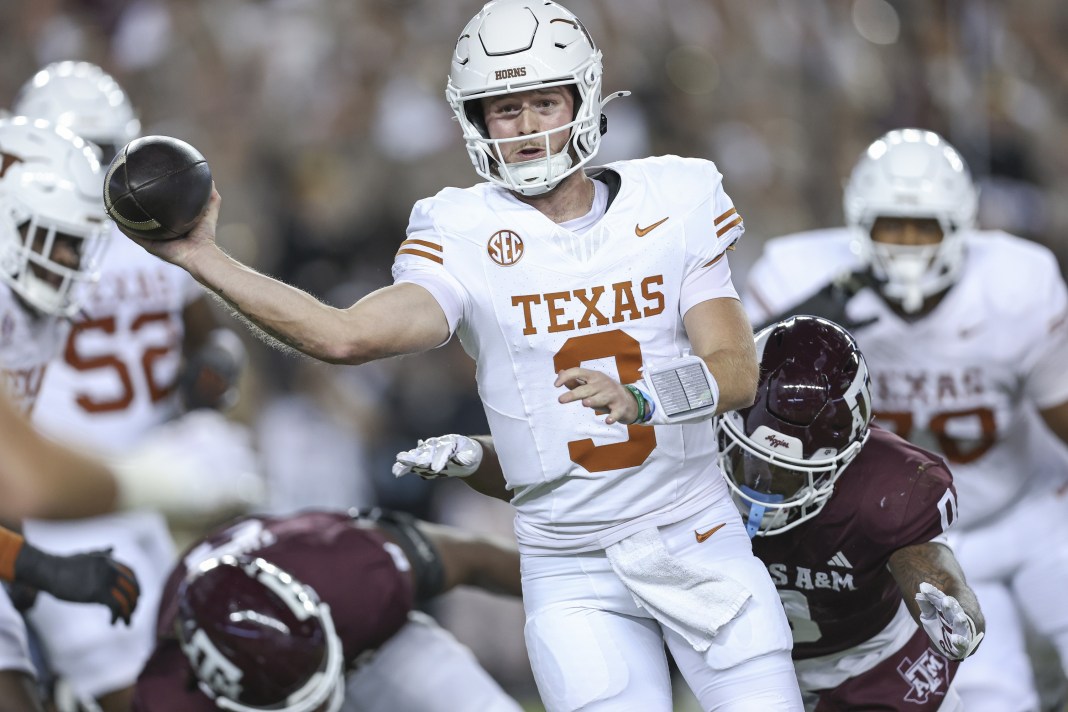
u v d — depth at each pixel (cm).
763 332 1006
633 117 2780
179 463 641
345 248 2569
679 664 955
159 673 1116
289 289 841
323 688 1064
